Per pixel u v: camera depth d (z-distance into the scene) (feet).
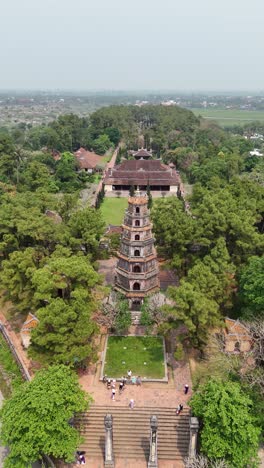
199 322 185.47
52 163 565.12
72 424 154.20
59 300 182.09
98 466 153.69
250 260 213.25
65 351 175.01
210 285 197.98
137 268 217.77
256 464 143.13
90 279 199.00
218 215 234.99
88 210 262.26
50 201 298.56
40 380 152.66
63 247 236.63
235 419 136.67
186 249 238.68
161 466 153.28
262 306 191.01
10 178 471.21
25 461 139.95
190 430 143.95
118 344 207.00
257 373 163.43
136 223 209.05
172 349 205.46
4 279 218.38
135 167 517.55
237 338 194.70
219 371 176.86
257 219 267.59
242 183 322.34
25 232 241.76
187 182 550.77
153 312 208.85
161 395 175.73
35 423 137.90
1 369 204.23
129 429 164.25
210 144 644.27
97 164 605.73
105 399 173.47
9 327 229.45
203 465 137.90
